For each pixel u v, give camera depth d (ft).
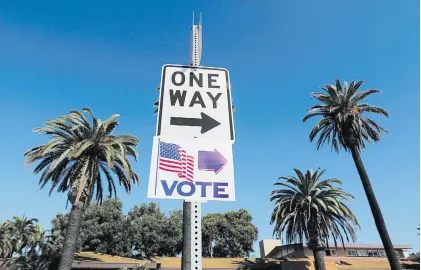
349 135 92.48
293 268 110.01
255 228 184.44
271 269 111.86
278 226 103.09
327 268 113.09
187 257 11.51
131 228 136.77
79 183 73.61
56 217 150.92
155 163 9.76
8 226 161.89
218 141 10.59
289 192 109.09
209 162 10.04
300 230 103.81
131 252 131.85
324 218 99.91
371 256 148.15
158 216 150.41
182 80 11.71
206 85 11.74
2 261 101.04
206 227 175.42
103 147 77.46
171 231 144.66
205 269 105.09
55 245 136.46
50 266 96.63
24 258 98.99
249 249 178.40
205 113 11.16
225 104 11.48
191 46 12.94
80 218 73.15
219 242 172.65
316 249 100.58
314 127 96.48
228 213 184.85
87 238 127.85
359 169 90.79
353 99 93.91
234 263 111.04
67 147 76.48
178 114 11.00
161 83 11.59
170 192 9.39
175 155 9.99
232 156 10.29
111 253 128.77
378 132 92.32
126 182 79.77
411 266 126.31
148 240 138.82
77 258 96.53
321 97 97.55
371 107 92.94
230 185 9.78
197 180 9.70
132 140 83.20
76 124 77.15
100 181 81.00
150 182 9.45
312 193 106.52
